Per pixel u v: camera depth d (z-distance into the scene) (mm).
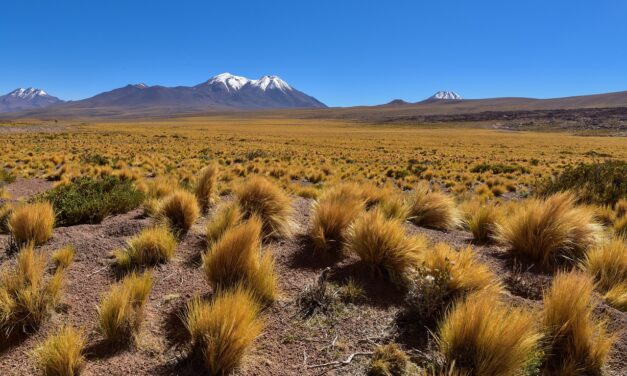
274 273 4305
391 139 64375
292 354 2971
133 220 6152
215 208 7223
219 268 3873
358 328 3303
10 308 3131
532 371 2668
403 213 6938
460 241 5895
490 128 137500
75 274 4207
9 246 5016
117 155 24109
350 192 7465
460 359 2727
